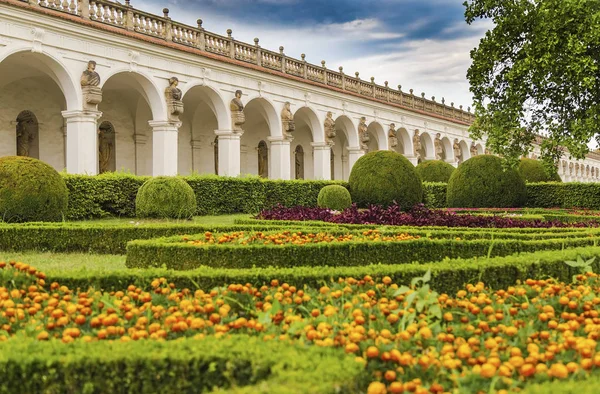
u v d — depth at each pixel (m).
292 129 35.22
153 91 26.86
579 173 80.31
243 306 5.21
